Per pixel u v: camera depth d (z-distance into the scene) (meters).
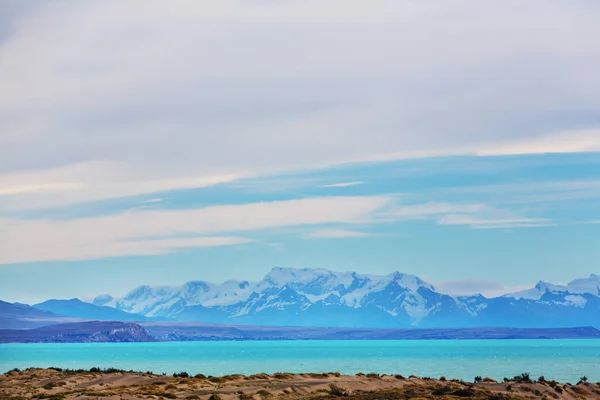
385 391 107.25
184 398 98.25
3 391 108.12
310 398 99.81
